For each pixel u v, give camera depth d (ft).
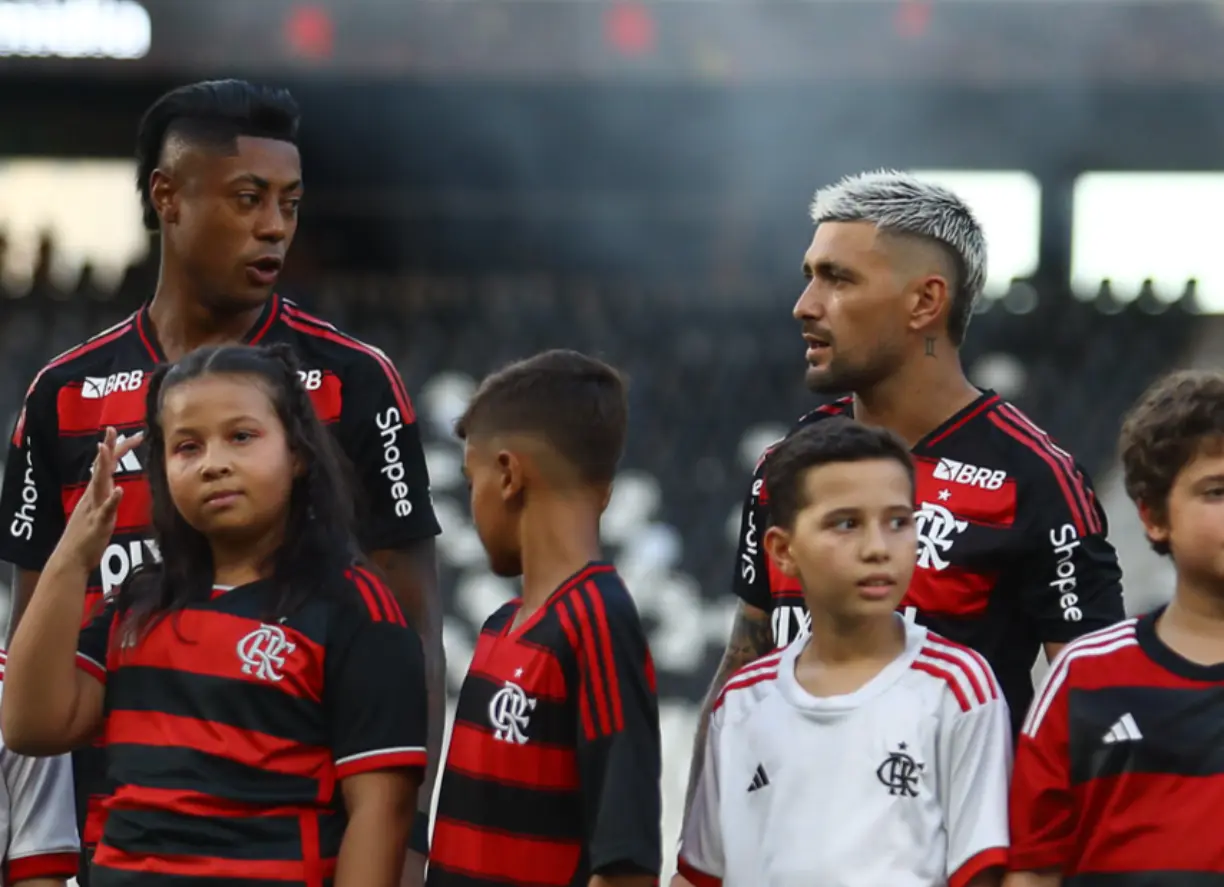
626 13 124.26
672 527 112.16
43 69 123.44
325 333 40.34
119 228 135.85
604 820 30.89
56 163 135.64
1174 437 31.07
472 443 33.81
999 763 31.94
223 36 123.34
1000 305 123.34
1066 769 31.58
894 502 32.01
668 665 105.81
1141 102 133.39
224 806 31.30
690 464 115.55
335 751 32.14
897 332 36.22
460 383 119.96
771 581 37.06
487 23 124.47
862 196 36.45
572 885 32.09
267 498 32.53
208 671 31.91
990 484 35.86
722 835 32.68
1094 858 31.07
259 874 31.04
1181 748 30.55
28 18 123.44
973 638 35.70
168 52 123.24
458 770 33.22
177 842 31.19
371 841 31.60
